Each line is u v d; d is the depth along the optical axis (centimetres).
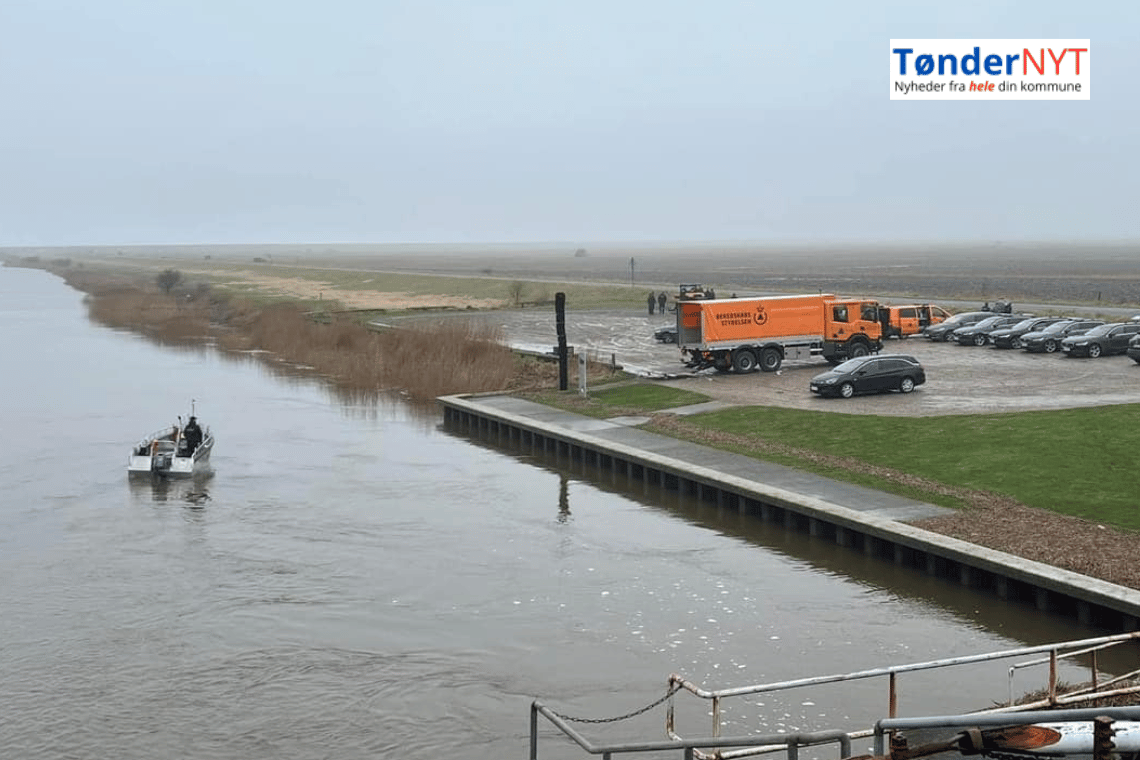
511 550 3316
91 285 18838
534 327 9094
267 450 4922
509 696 2280
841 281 17400
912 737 1439
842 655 2442
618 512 3772
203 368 7875
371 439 5219
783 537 3403
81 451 4869
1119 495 3266
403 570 3125
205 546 3375
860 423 4478
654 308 10600
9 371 7694
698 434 4547
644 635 2594
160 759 2033
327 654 2509
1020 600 2691
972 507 3241
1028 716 960
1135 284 16000
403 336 7650
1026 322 7194
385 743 2083
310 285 17662
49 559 3250
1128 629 2398
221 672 2416
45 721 2188
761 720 2120
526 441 4975
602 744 2031
